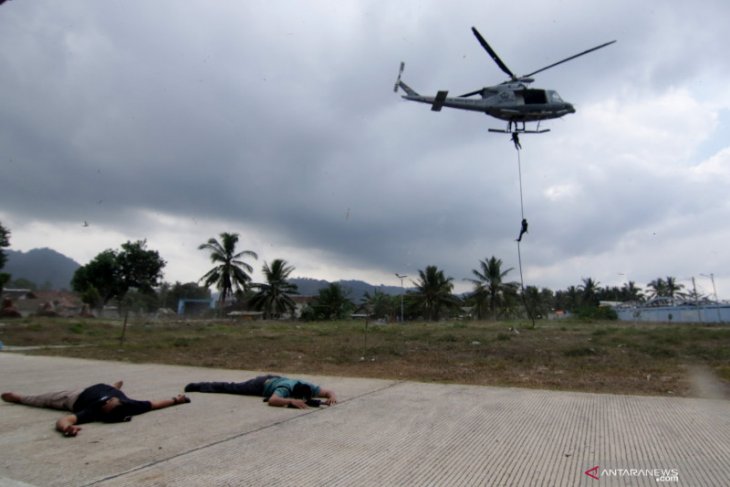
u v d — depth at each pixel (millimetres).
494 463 2881
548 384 6270
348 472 2713
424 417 4133
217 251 40938
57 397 4375
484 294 49562
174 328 22938
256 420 4016
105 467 2773
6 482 2516
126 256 50156
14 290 60844
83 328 20438
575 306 70625
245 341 14039
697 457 2967
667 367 7797
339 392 5457
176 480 2564
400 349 11156
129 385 5945
